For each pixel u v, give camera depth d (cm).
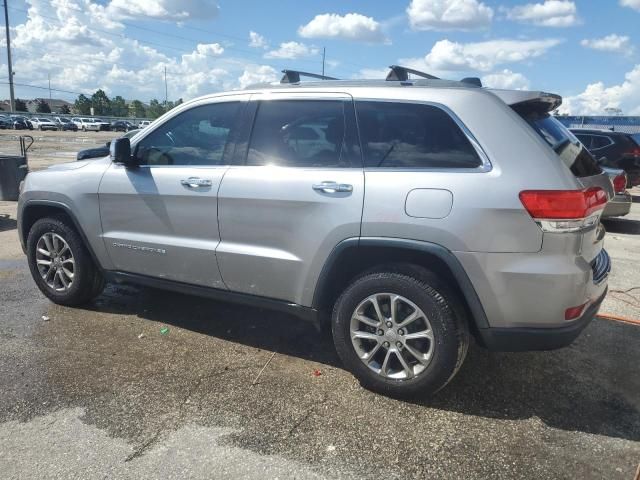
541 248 281
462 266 292
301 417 304
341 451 275
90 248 435
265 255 349
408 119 317
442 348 304
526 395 335
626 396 337
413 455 273
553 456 274
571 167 303
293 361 375
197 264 380
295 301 350
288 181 337
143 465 261
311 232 330
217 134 378
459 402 324
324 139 338
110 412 305
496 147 293
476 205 287
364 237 313
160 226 394
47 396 321
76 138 3912
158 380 344
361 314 328
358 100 332
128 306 474
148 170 398
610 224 1023
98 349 387
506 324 295
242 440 282
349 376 355
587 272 289
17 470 255
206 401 319
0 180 1027
